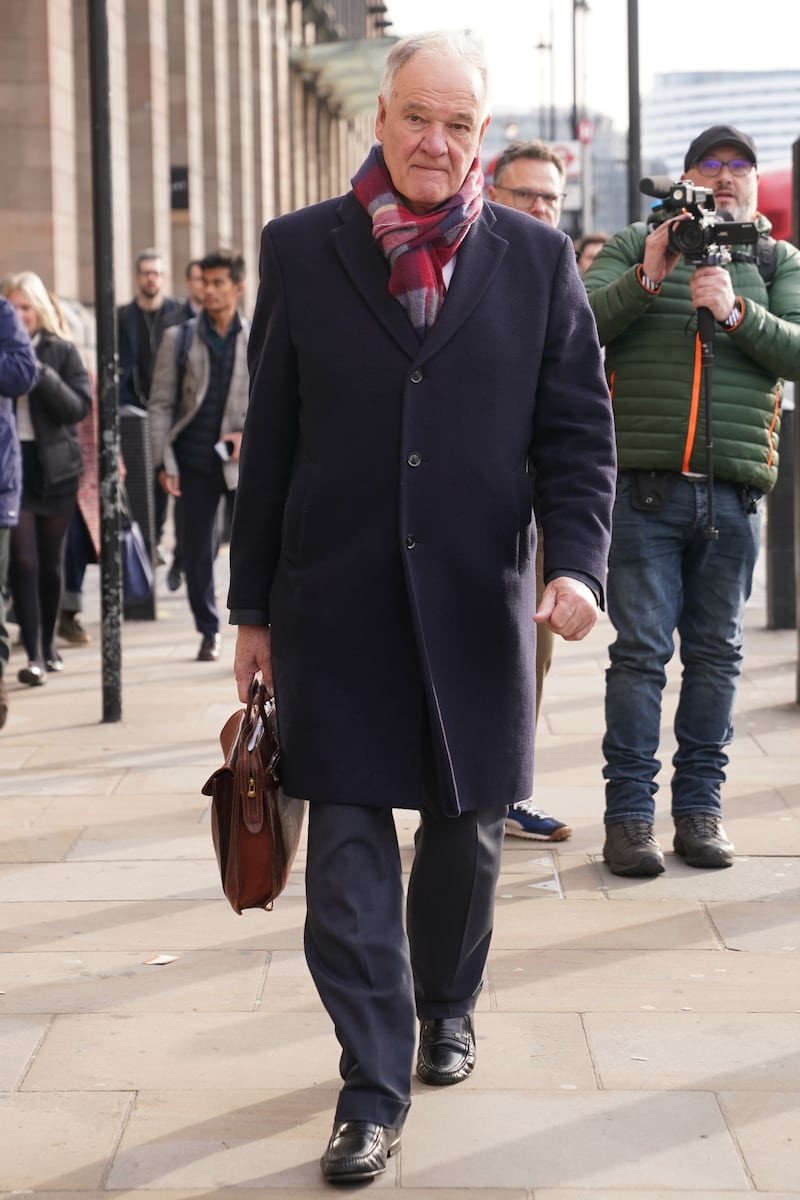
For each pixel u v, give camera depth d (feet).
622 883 18.22
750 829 20.33
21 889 18.30
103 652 27.48
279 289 12.21
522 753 12.40
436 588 11.92
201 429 33.19
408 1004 11.87
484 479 11.95
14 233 69.15
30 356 25.82
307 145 178.40
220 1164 11.77
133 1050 13.78
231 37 128.16
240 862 11.99
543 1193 11.30
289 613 12.23
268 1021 14.37
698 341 18.07
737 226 17.56
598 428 12.30
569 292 12.39
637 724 18.66
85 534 35.78
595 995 14.87
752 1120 12.34
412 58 11.75
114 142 80.79
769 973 15.42
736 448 18.21
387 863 12.10
